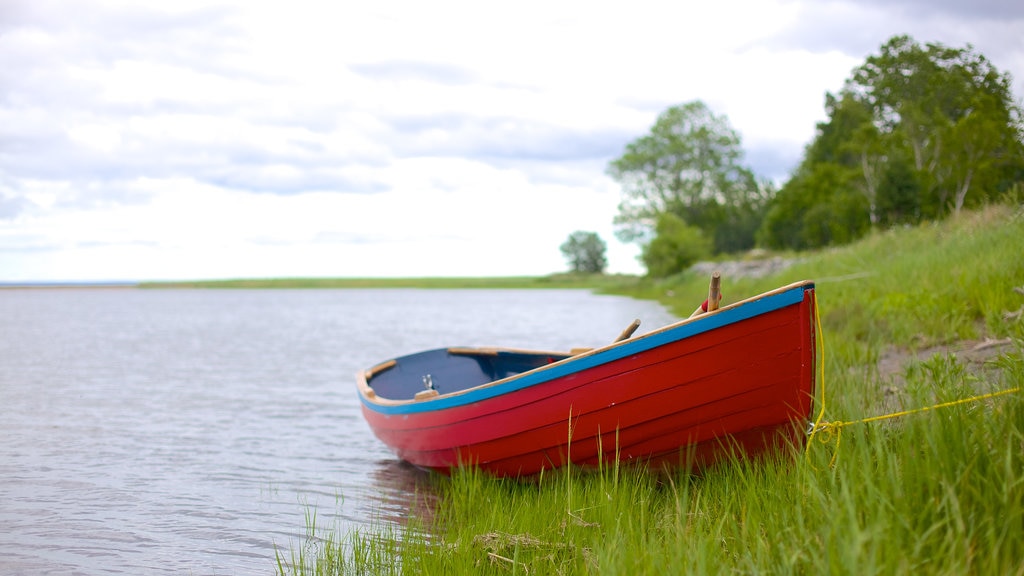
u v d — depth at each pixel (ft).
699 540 14.24
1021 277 38.34
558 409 22.44
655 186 264.72
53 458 32.86
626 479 20.27
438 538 20.02
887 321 41.91
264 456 33.30
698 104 263.08
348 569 18.04
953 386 18.84
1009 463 12.91
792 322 19.70
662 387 20.88
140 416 43.60
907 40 205.67
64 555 20.89
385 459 32.76
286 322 152.05
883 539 11.96
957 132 126.52
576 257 529.86
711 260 194.18
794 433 20.10
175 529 23.02
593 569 15.42
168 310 225.76
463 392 24.85
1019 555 12.06
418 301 290.76
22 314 198.70
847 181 142.92
